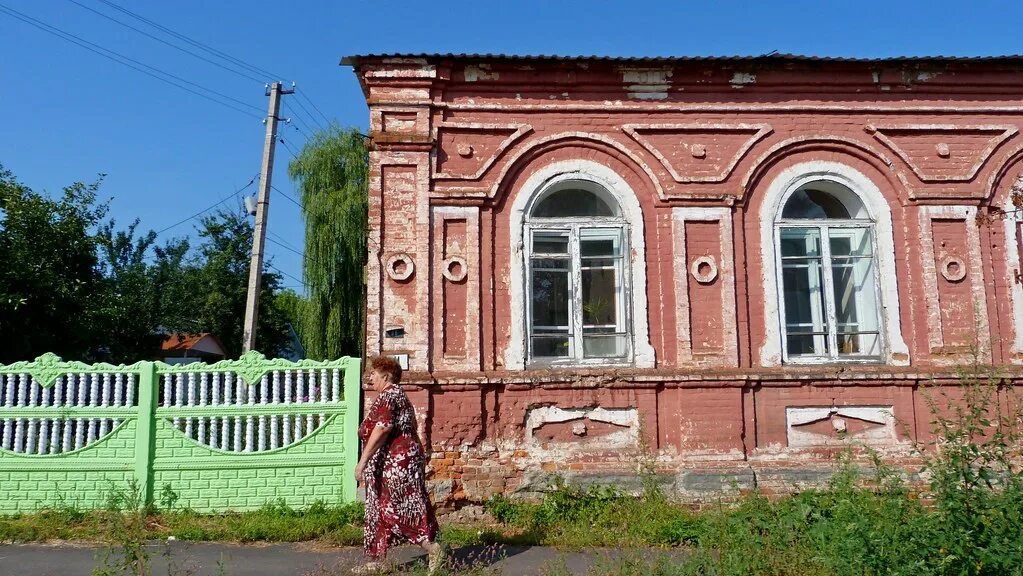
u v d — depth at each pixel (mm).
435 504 8500
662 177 9297
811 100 9570
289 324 29875
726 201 9266
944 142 9633
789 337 9344
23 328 12320
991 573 5238
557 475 8648
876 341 9312
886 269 9328
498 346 8922
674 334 9062
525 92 9352
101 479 8094
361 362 8516
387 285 8844
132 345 19047
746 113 9484
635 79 9406
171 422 8242
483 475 8625
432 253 8961
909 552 5281
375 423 6188
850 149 9508
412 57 9094
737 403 8922
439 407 8664
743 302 9164
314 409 8344
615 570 5879
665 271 9148
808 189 9828
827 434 9008
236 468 8211
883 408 9086
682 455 8805
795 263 9523
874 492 7555
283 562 6711
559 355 9086
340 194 21656
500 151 9172
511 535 7793
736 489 8562
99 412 8180
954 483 5664
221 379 8438
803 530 6422
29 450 8109
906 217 9461
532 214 9273
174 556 6824
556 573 6051
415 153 9070
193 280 26250
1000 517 5395
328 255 21250
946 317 9266
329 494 8273
